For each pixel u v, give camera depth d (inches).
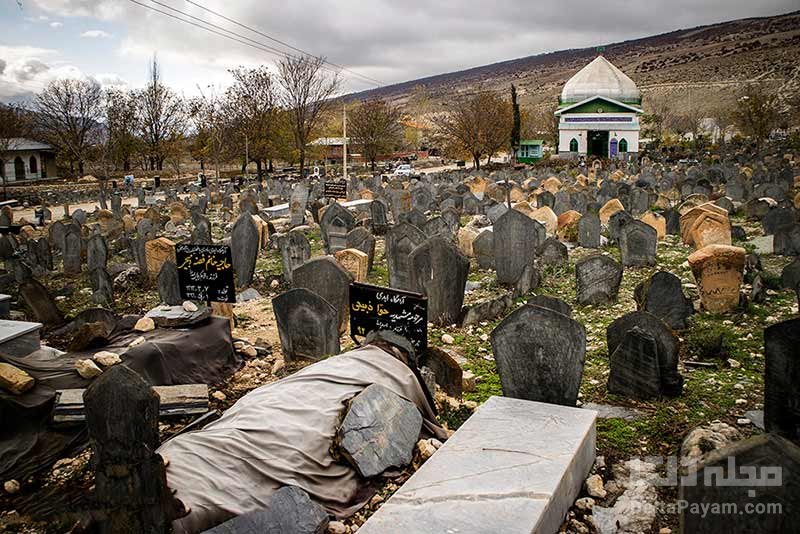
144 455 181.2
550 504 174.2
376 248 676.1
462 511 169.9
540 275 488.7
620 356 275.7
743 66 5433.1
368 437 216.7
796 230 542.3
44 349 325.7
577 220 682.8
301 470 202.4
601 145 2490.2
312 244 703.7
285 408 221.9
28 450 239.0
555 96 6048.2
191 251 378.9
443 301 394.3
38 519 208.8
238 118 1695.4
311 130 1964.8
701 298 392.2
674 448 231.3
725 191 952.3
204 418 258.1
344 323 367.6
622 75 2664.9
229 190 1304.1
